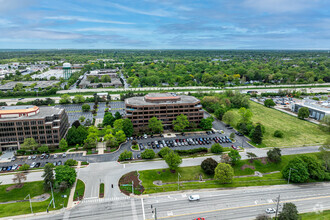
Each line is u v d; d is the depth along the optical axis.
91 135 166.12
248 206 112.38
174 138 188.75
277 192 124.31
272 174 144.12
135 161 152.12
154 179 133.75
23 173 135.62
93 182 129.12
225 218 103.88
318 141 187.12
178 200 116.00
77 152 163.62
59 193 119.88
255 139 180.00
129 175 135.62
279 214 99.88
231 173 127.31
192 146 175.00
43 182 128.50
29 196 107.56
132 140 183.75
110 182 129.38
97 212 106.56
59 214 105.00
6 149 164.50
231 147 174.25
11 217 102.69
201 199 117.19
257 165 151.12
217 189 126.31
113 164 148.25
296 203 115.06
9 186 124.94
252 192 124.00
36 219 101.62
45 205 110.81
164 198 117.38
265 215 105.31
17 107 174.50
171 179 134.62
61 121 175.50
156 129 190.88
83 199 115.25
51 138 167.00
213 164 138.25
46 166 120.50
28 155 158.12
